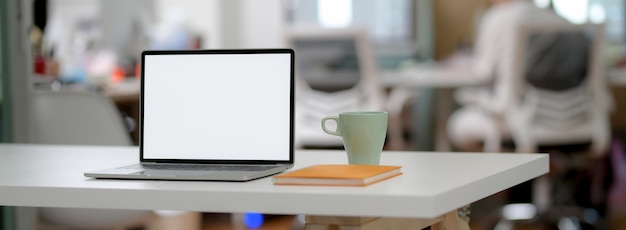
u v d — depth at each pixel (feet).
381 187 4.06
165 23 16.47
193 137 5.17
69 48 14.93
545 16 14.42
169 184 4.32
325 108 15.28
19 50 10.50
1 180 4.59
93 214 9.12
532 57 14.20
